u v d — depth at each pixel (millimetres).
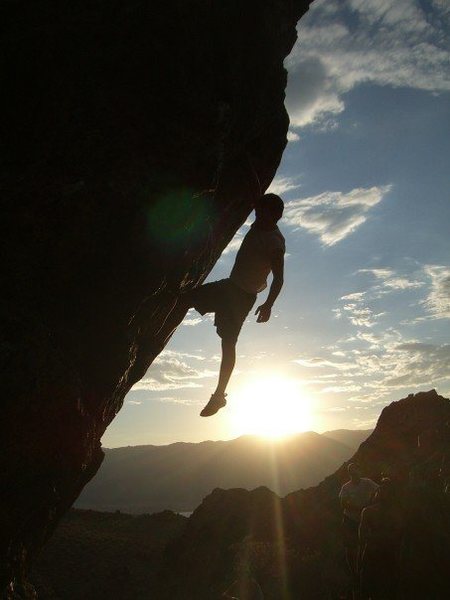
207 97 4473
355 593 7504
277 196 4809
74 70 4117
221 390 4664
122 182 3965
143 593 17609
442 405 15312
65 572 19328
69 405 3980
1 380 3500
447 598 6527
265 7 5102
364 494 8719
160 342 6078
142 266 4215
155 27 4234
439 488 7469
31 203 3826
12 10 4117
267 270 4836
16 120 4016
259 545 15641
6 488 3752
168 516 26594
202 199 4555
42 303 3928
